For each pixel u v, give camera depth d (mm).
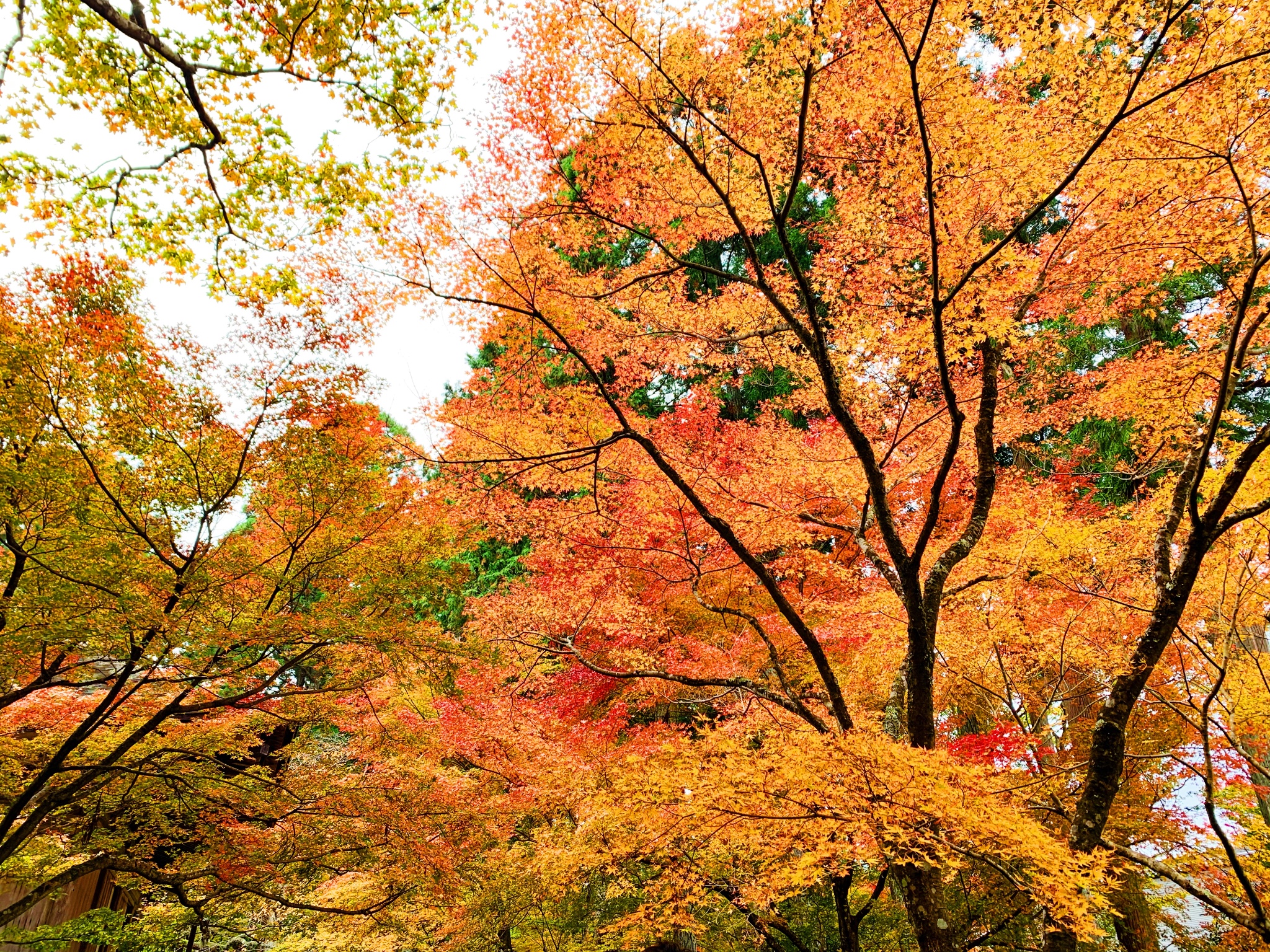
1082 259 7094
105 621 5418
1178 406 7980
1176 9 5137
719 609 7973
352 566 6730
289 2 4656
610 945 7766
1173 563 7398
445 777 9000
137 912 8695
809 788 4641
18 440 5328
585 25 5891
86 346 5379
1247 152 5660
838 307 7988
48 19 4398
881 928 7770
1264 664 6648
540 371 8367
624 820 5852
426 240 6641
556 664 10664
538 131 6594
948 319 6520
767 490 8734
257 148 5305
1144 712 7617
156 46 4445
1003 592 7461
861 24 5898
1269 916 6383
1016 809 4957
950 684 7891
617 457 8469
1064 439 12992
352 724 8680
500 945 8273
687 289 14109
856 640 8812
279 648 7402
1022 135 6113
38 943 6770
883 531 6418
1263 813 6887
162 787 7535
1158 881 8234
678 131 6746
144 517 6047
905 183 6445
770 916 7324
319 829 7512
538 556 9680
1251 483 7000
